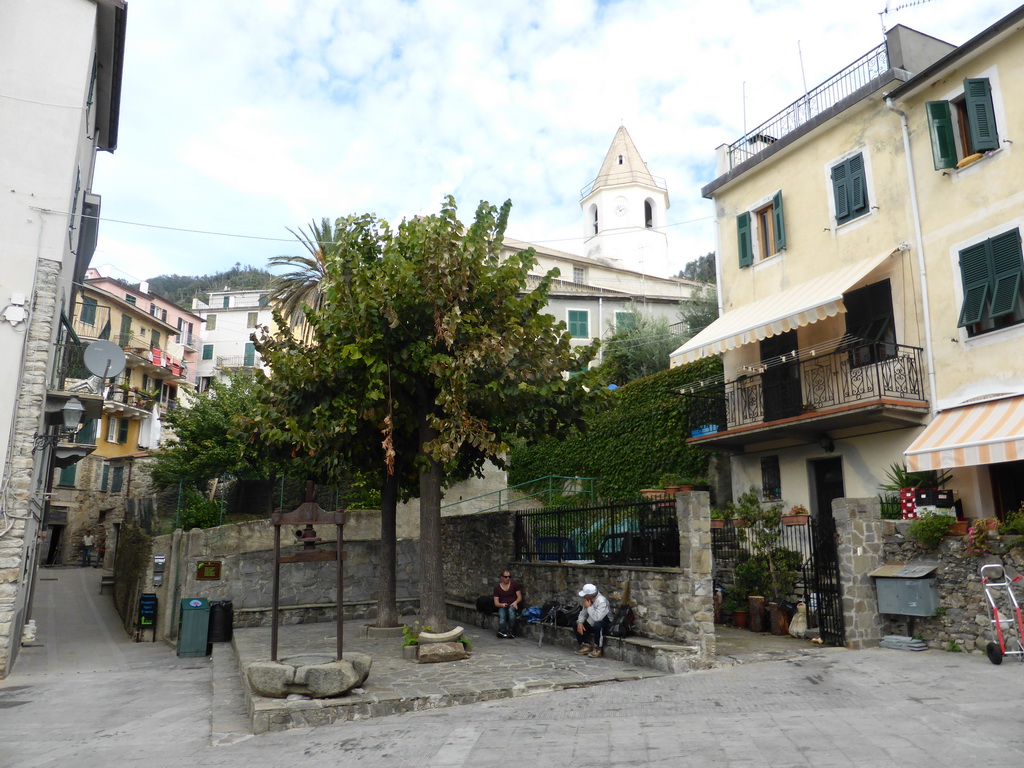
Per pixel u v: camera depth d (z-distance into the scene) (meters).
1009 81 13.44
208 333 63.06
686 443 20.23
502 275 12.30
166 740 8.02
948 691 7.99
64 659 14.84
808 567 13.32
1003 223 13.30
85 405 14.82
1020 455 11.15
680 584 10.64
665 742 6.59
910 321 14.89
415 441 13.77
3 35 14.47
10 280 13.69
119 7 16.03
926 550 11.29
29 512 13.45
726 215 20.22
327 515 9.88
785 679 9.21
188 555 17.50
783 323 15.53
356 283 11.66
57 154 14.48
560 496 23.92
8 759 7.35
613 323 35.44
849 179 16.50
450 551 18.72
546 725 7.57
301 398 12.63
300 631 15.43
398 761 6.57
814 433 16.27
